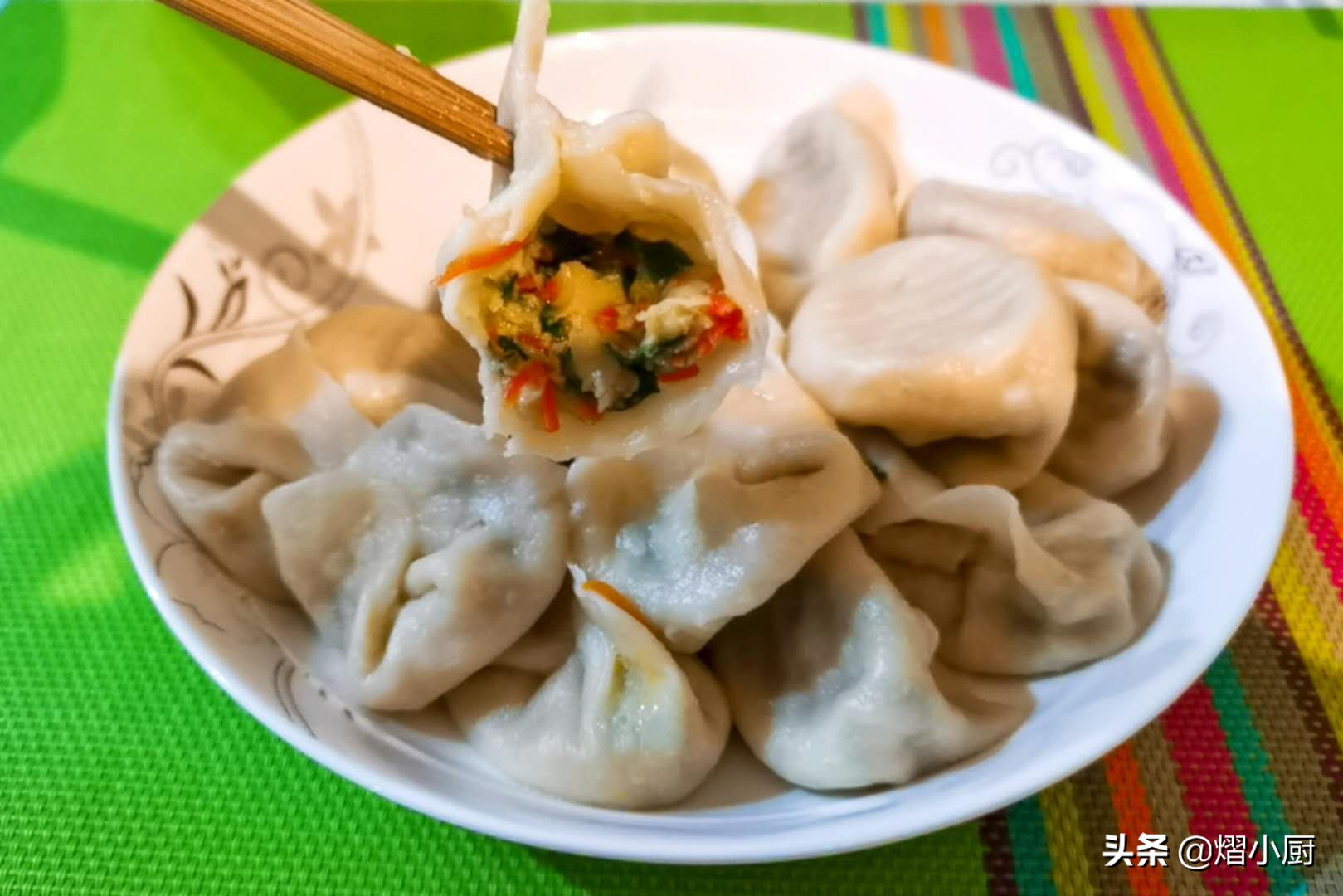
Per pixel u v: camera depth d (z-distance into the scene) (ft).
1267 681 0.67
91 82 1.05
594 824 0.54
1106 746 0.53
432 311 0.84
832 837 0.50
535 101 0.54
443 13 1.12
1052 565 0.63
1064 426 0.70
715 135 0.93
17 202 0.94
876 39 1.12
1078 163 0.84
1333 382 0.82
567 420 0.57
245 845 0.61
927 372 0.68
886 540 0.70
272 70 1.08
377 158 0.83
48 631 0.70
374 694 0.61
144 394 0.67
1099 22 1.14
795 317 0.78
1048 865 0.60
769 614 0.67
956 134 0.90
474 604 0.63
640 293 0.57
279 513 0.65
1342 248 0.92
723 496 0.64
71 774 0.63
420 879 0.60
